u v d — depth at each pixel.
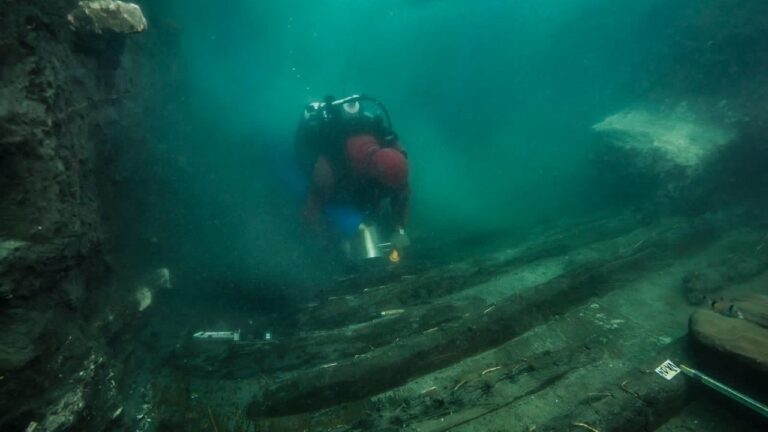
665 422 2.30
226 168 5.49
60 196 1.83
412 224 6.72
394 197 3.72
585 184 6.21
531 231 5.25
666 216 4.76
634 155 5.27
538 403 2.43
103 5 2.13
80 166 2.16
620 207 5.34
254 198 5.37
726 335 2.40
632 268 3.79
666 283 3.64
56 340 1.80
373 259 3.97
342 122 3.59
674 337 2.97
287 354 2.86
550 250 4.32
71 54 2.15
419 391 2.61
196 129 5.18
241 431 2.33
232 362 2.79
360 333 3.07
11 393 1.53
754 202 4.89
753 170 5.06
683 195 4.82
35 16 1.78
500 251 4.57
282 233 4.67
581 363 2.72
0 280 1.53
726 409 2.31
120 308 2.49
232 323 3.45
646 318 3.20
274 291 3.83
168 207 3.63
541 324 3.16
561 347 2.93
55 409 1.69
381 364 2.66
